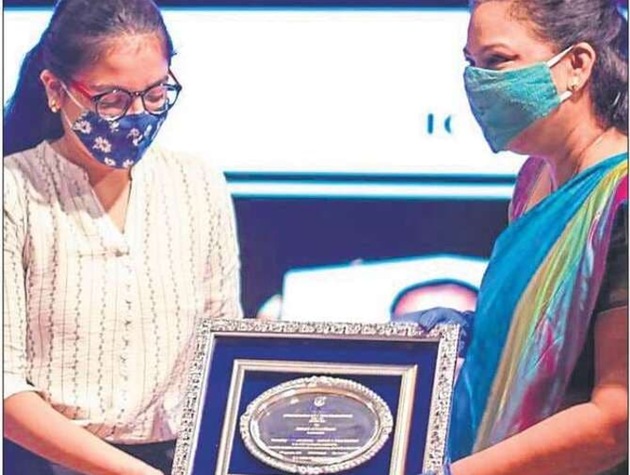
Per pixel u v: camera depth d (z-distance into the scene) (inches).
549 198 118.0
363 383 100.1
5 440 118.0
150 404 119.3
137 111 118.9
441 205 124.3
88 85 118.5
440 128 124.9
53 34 119.7
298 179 125.4
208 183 124.5
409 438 96.8
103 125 118.5
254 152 125.7
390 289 124.1
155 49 120.0
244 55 126.6
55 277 118.6
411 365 100.0
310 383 100.5
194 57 126.3
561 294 113.7
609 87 117.0
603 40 117.2
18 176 119.0
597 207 114.1
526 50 118.3
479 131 124.0
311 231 125.0
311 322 103.1
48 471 117.8
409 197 124.6
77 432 117.5
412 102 125.3
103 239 119.3
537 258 116.3
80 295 118.6
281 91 126.2
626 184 113.6
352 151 125.6
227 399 100.9
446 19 125.1
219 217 124.1
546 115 118.0
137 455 119.2
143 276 120.0
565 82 117.6
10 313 117.4
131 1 120.4
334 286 124.6
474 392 116.1
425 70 125.4
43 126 120.2
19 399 117.4
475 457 112.3
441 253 124.0
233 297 124.0
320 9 126.6
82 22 119.1
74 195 119.8
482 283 119.3
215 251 123.6
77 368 118.4
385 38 125.8
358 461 96.3
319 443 97.8
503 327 116.1
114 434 118.7
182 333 120.7
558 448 111.4
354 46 126.2
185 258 121.9
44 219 118.7
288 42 126.6
